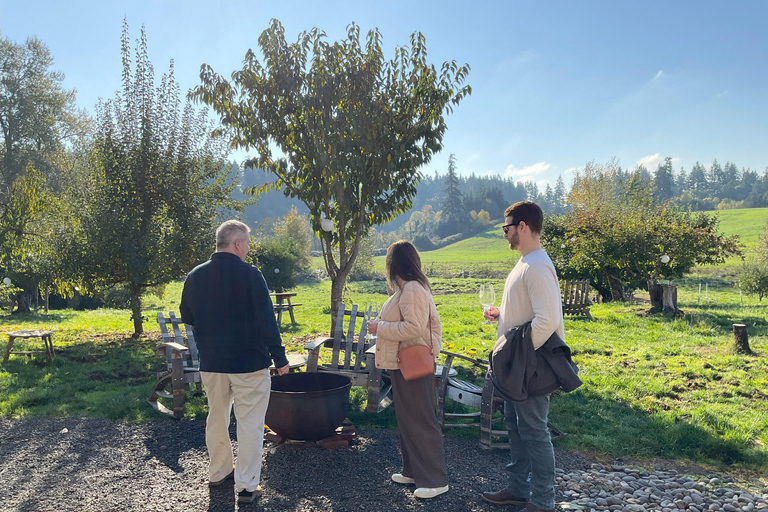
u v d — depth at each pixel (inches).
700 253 622.5
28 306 904.9
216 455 147.1
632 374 278.4
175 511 135.1
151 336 462.3
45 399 239.1
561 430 199.6
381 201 295.9
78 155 493.4
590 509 140.7
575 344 354.9
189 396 240.4
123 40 431.2
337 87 276.7
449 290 1346.0
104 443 185.8
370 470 161.9
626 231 631.8
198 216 454.6
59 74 1321.4
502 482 155.8
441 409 201.3
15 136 1219.9
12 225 581.0
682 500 144.9
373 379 214.1
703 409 217.2
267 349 143.8
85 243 417.7
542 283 123.3
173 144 447.5
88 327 563.8
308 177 290.4
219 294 138.9
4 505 138.6
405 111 290.5
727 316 490.3
